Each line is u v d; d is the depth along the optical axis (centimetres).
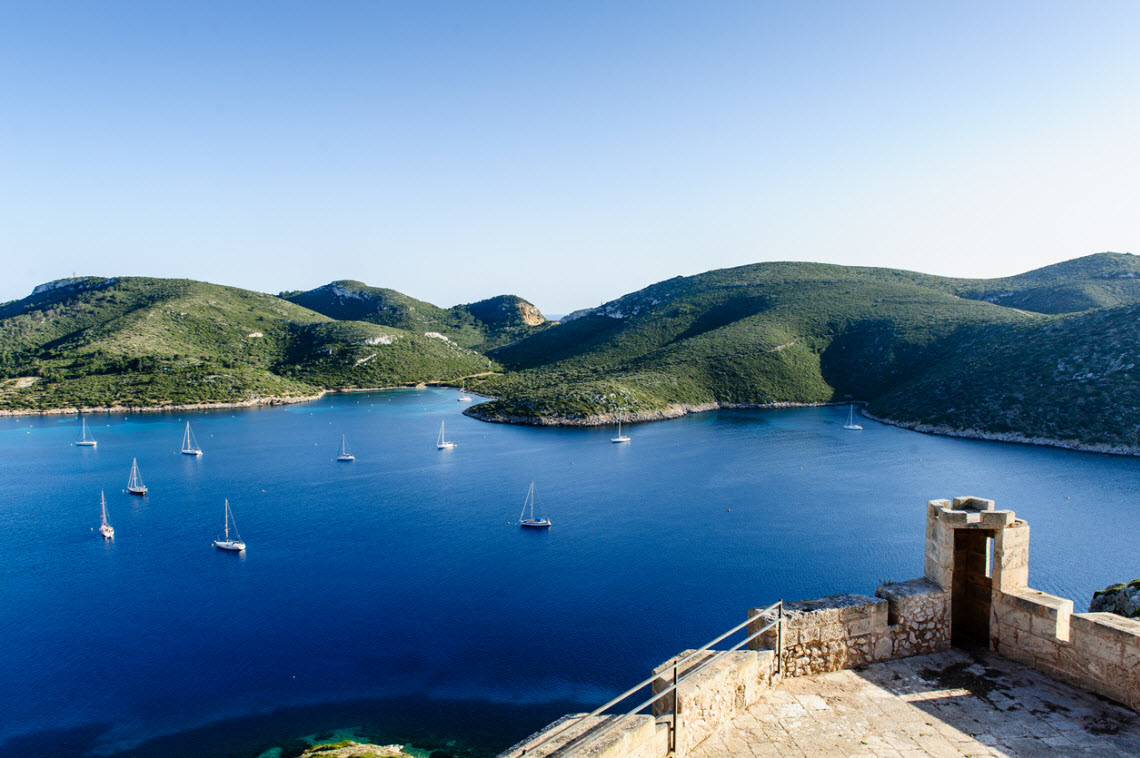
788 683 912
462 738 3619
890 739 774
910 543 6544
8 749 3609
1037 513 7269
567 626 4903
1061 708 842
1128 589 2780
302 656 4531
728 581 5691
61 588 5700
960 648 1026
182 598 5484
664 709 783
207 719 3850
